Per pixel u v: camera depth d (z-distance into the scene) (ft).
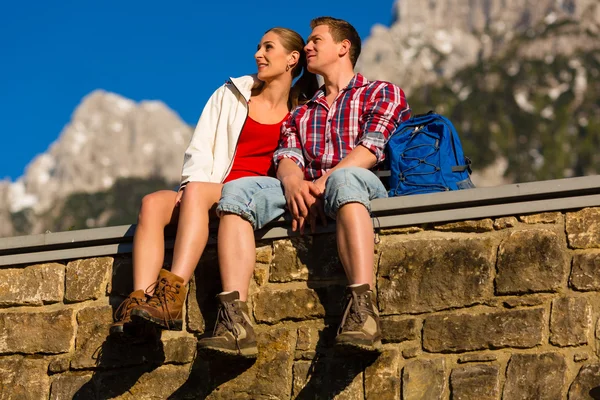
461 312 13.76
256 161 16.74
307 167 16.12
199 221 14.82
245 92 16.97
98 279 15.96
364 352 13.61
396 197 14.47
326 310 14.38
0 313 16.28
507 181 384.88
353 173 14.35
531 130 403.54
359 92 16.40
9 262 16.47
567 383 12.91
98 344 15.52
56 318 15.94
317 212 14.74
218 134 16.71
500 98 438.40
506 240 13.93
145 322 13.92
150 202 15.37
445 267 14.06
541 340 13.24
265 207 14.89
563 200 13.85
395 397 13.56
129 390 15.07
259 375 14.32
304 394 13.99
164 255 15.51
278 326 14.56
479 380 13.25
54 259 16.26
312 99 16.67
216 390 14.51
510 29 614.34
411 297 14.03
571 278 13.43
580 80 452.76
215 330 13.98
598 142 398.21
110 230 15.97
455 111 423.64
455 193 14.28
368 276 13.76
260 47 17.61
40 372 15.75
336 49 17.03
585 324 13.14
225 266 14.49
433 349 13.66
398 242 14.44
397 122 16.08
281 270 14.83
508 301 13.60
